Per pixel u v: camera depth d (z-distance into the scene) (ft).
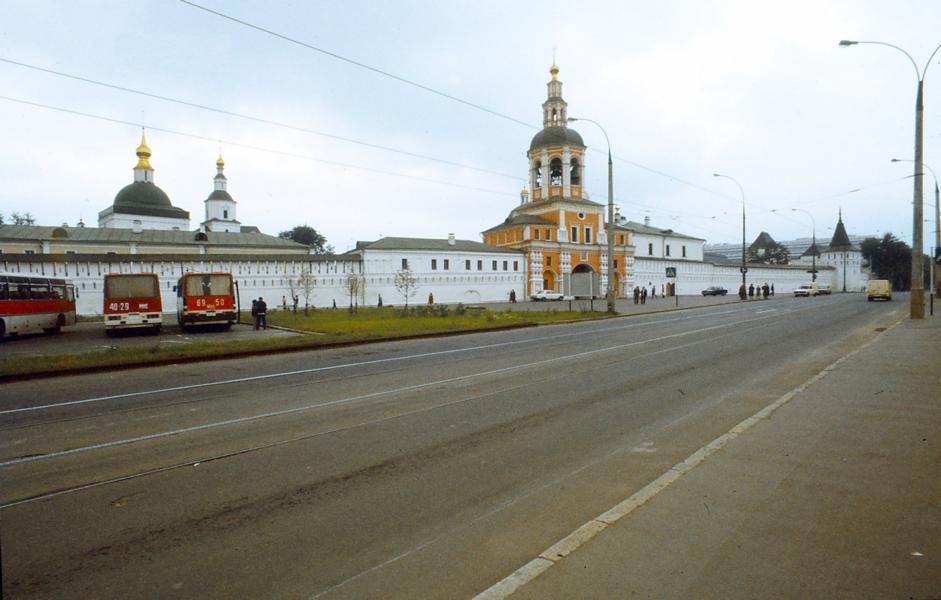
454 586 10.54
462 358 44.27
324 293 175.01
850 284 338.34
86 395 31.09
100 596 10.47
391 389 30.78
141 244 177.58
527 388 30.37
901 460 16.56
